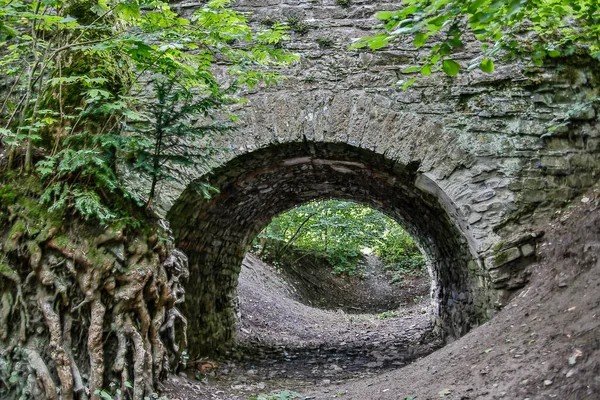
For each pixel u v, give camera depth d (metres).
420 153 5.03
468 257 5.51
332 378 5.50
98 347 3.21
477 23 2.32
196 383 4.51
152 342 3.59
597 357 2.75
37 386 3.07
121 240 3.40
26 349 3.16
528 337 3.52
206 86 4.07
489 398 3.01
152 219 3.79
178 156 3.69
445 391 3.33
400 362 6.27
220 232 6.73
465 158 4.99
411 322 10.35
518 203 4.88
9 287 3.27
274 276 14.17
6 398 3.08
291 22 5.32
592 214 4.35
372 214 17.47
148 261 3.52
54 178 3.46
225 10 3.66
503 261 4.71
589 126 5.01
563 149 4.98
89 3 3.94
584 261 4.04
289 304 12.06
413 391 3.60
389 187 6.30
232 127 3.87
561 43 4.96
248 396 4.53
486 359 3.54
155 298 3.57
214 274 7.08
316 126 5.10
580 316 3.33
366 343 7.88
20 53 4.18
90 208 3.28
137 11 3.33
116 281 3.36
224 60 5.29
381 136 5.07
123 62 4.11
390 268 20.72
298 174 6.46
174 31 3.59
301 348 7.52
